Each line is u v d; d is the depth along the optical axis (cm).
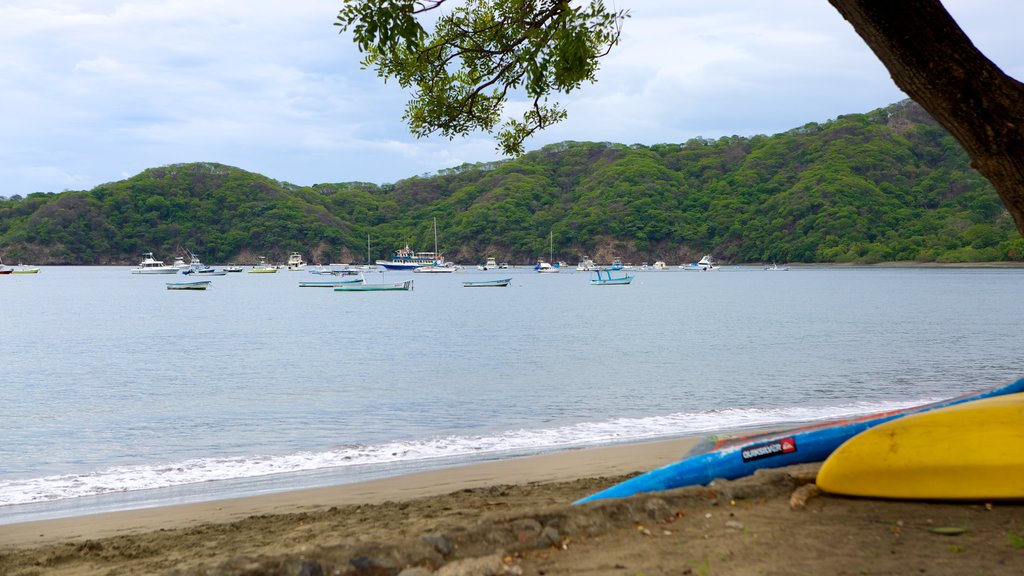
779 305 6400
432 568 456
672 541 495
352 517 737
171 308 6788
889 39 460
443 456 1223
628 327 4250
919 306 6047
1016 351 2859
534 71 797
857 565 435
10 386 2209
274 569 441
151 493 1027
